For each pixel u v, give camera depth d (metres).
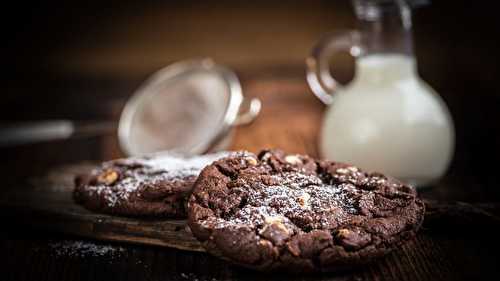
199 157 0.38
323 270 0.28
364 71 0.43
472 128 0.60
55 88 0.76
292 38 0.75
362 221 0.28
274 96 0.70
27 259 0.32
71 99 0.74
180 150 0.49
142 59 0.77
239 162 0.31
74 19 0.76
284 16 0.75
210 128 0.49
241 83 0.73
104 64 0.77
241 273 0.29
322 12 0.74
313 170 0.32
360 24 0.43
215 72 0.53
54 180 0.44
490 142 0.56
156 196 0.33
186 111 0.51
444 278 0.28
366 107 0.42
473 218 0.32
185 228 0.32
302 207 0.29
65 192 0.40
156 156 0.39
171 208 0.33
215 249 0.28
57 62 0.77
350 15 0.74
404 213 0.29
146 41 0.76
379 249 0.28
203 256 0.31
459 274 0.29
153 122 0.52
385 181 0.31
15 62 0.76
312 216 0.29
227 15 0.76
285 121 0.63
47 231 0.35
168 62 0.77
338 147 0.43
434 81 0.69
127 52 0.77
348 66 0.73
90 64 0.77
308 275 0.28
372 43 0.42
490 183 0.43
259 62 0.76
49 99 0.75
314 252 0.27
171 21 0.76
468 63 0.69
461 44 0.69
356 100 0.42
